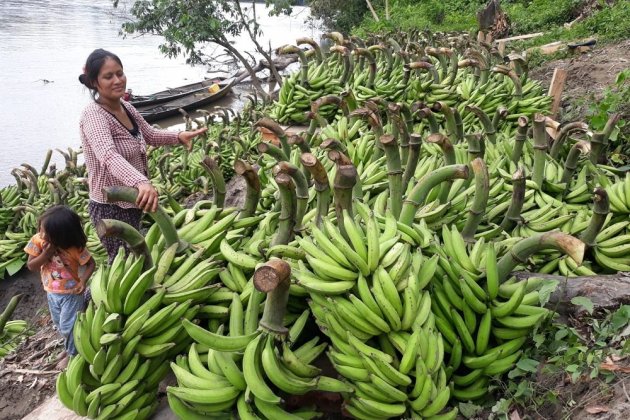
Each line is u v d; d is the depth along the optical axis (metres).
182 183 9.09
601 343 3.38
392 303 3.22
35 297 8.61
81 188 9.63
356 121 6.97
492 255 3.44
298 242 3.81
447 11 23.58
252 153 9.54
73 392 3.29
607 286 3.79
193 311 3.54
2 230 9.20
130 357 3.34
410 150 4.79
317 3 26.16
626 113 7.59
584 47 12.87
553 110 7.96
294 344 3.74
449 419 3.21
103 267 3.67
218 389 3.12
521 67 8.50
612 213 4.99
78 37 30.08
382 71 9.23
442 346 3.31
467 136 5.09
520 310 3.47
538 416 3.23
